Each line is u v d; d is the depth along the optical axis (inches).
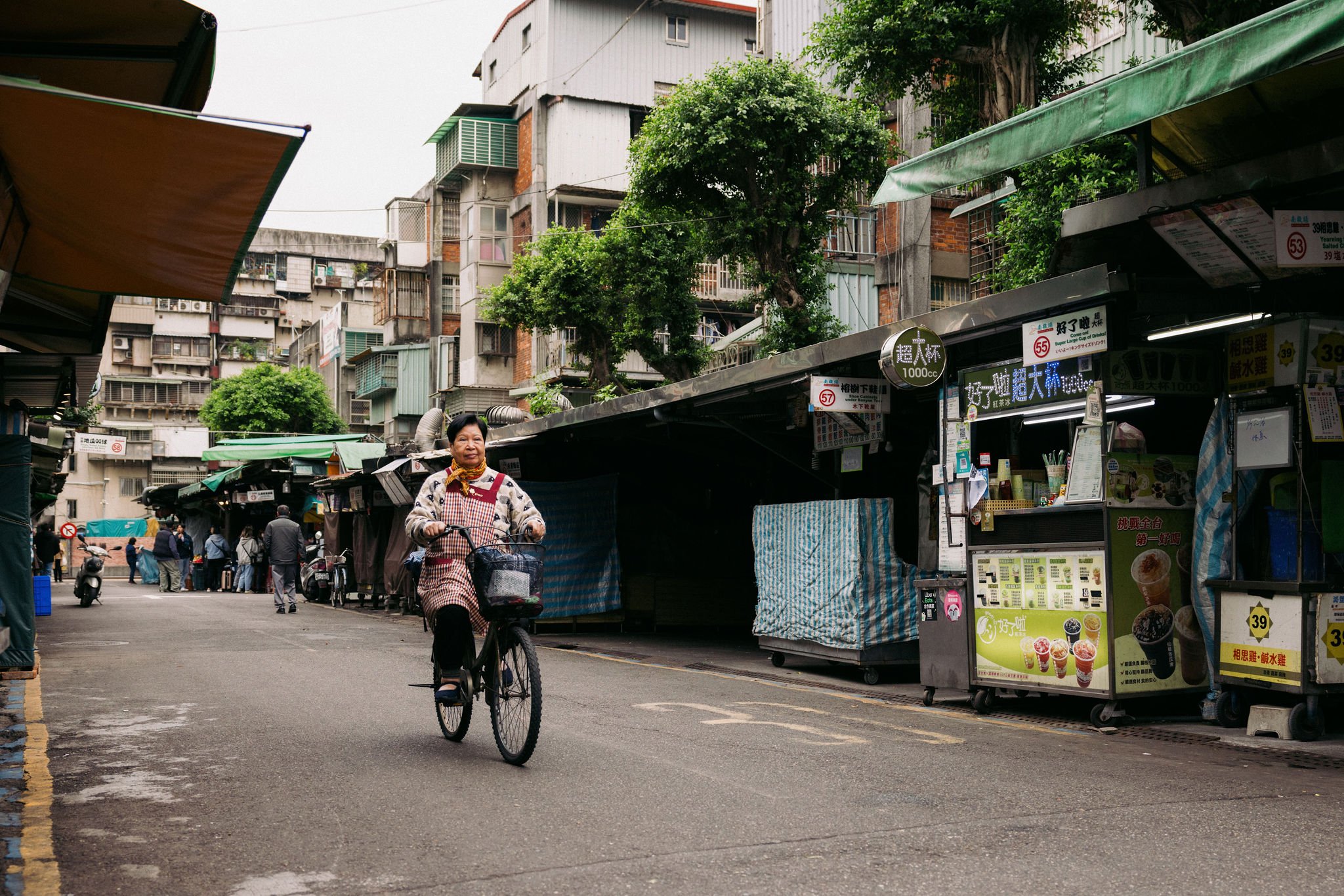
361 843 169.0
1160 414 328.2
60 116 174.2
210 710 306.0
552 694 347.9
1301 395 272.2
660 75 1471.5
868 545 403.9
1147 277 294.2
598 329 971.3
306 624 650.8
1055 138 250.8
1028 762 240.7
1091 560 297.0
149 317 2464.3
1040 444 365.4
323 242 2824.8
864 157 741.3
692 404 486.9
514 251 1498.5
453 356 1563.7
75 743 257.1
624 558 645.3
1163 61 225.5
